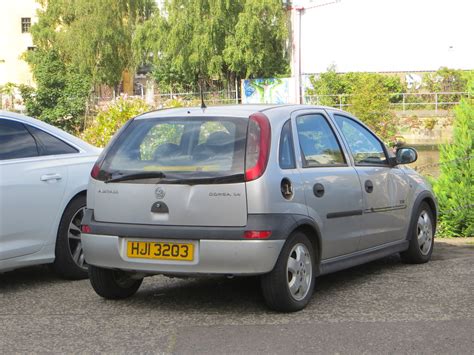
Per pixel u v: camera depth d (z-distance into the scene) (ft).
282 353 17.30
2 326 20.04
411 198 27.35
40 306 22.30
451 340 18.12
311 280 21.52
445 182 38.34
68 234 25.84
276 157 20.75
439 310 20.92
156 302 22.53
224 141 20.77
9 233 23.99
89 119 95.25
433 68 161.17
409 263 28.02
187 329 19.44
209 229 20.01
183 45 160.66
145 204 20.74
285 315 20.66
